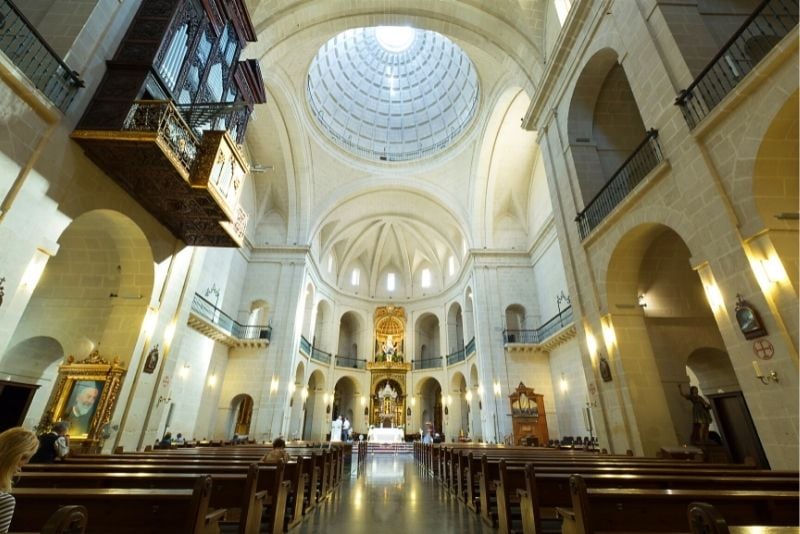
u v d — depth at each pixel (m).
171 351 9.00
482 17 12.52
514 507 5.43
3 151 4.68
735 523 2.80
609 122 10.23
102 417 7.12
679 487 3.48
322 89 20.02
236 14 8.58
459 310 26.80
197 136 6.71
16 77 4.66
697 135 5.72
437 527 4.69
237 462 5.09
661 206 6.60
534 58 11.70
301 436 20.11
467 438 20.98
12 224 4.82
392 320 27.98
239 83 8.95
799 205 4.83
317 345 24.98
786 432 4.46
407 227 27.08
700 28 6.60
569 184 9.81
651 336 8.34
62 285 8.14
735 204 5.16
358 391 25.73
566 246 9.87
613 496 2.79
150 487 3.36
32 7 5.83
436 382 29.16
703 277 5.67
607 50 8.66
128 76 6.00
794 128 4.71
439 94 21.91
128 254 7.91
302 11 11.87
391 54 22.94
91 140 5.52
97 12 5.96
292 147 18.98
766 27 6.81
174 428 13.22
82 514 1.59
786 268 4.59
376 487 8.00
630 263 8.16
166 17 6.60
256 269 19.70
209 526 2.71
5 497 1.87
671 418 7.25
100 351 7.70
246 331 18.50
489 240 20.95
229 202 7.42
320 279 23.94
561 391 17.08
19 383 8.09
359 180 21.95
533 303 19.75
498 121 18.14
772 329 4.63
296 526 4.67
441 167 21.61
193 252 9.56
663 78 6.57
